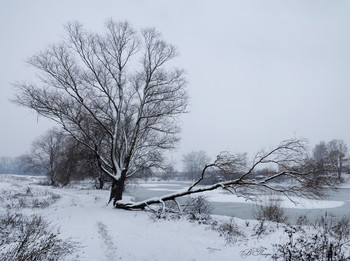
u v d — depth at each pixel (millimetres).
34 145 53062
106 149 20500
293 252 6125
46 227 9398
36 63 14453
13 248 6090
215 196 29641
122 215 13203
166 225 11336
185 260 6852
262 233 9648
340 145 57031
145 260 6938
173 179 92812
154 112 17562
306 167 11070
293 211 18438
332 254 5871
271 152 11414
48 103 14352
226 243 8461
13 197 19422
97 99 16969
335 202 24297
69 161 27156
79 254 6918
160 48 17391
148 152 18359
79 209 14875
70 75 15117
